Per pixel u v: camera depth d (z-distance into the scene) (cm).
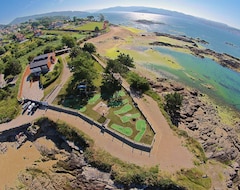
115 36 17325
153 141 5628
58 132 6144
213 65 12950
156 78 10144
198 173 5022
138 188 4653
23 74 9275
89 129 6012
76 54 10112
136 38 17312
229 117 8338
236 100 9569
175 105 7156
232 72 12300
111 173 4900
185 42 17750
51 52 11025
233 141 6919
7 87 8581
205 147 6303
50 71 9194
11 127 6450
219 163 5794
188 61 13150
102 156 5209
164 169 4988
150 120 6425
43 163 5744
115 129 5953
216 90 10188
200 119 7594
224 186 4994
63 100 7194
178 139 5888
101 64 9781
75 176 5288
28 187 5216
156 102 7288
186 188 4594
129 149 5447
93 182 4947
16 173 5547
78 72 7144
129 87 7938
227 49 18575
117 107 6850
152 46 15375
